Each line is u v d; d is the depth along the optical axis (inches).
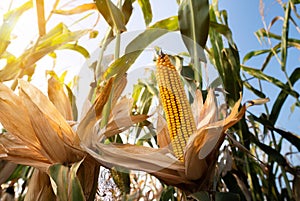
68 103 35.9
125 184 40.8
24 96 29.6
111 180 38.8
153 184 53.6
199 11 38.6
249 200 45.2
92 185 31.8
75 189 26.4
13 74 42.6
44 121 30.0
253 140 50.6
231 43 51.5
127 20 43.3
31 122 29.6
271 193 52.2
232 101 50.5
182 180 32.3
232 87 51.0
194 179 32.3
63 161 30.7
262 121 54.5
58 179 27.5
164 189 51.8
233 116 32.4
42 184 31.9
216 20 60.7
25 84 31.3
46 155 30.6
